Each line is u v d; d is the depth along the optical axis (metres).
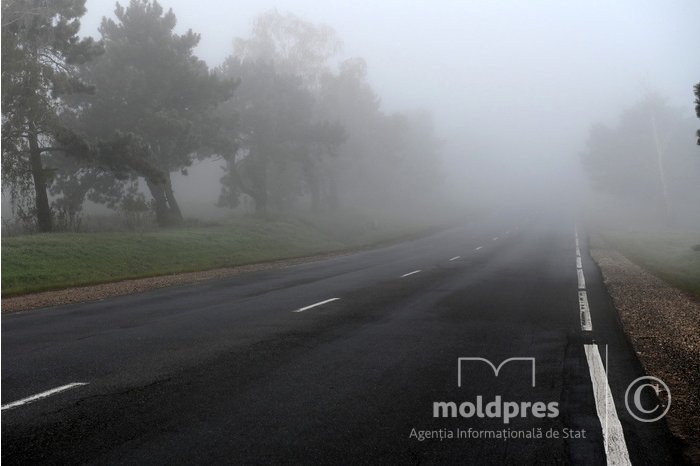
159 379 6.20
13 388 5.89
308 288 14.88
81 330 9.27
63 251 20.61
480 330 8.98
